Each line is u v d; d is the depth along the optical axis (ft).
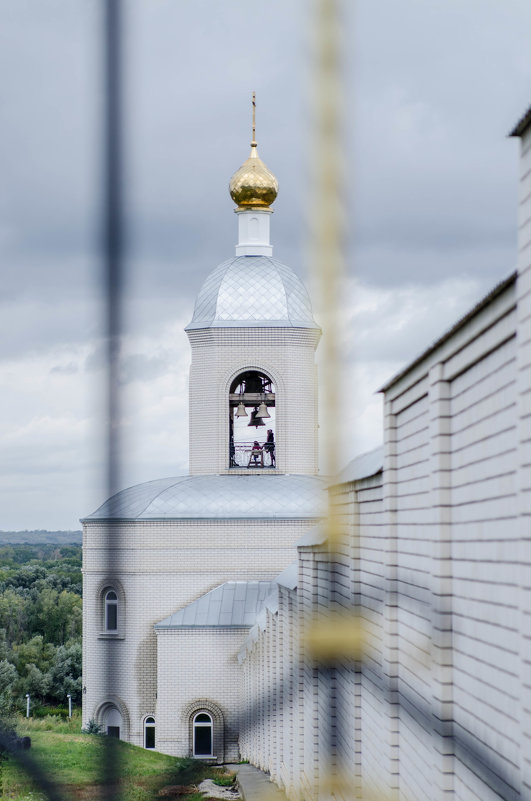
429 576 40.98
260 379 161.68
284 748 91.97
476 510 35.14
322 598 69.92
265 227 168.45
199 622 140.15
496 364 32.86
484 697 34.24
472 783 35.65
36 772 86.58
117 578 148.87
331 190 24.35
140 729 145.28
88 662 148.46
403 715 46.68
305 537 85.51
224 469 156.97
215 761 135.95
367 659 55.01
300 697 81.30
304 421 158.20
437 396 38.96
